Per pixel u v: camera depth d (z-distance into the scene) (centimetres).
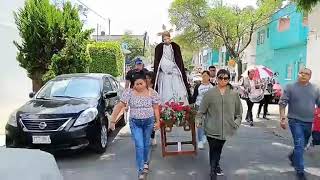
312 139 508
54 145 488
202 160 500
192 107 493
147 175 434
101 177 430
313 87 420
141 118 419
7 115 881
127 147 582
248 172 445
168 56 557
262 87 798
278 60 2053
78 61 838
